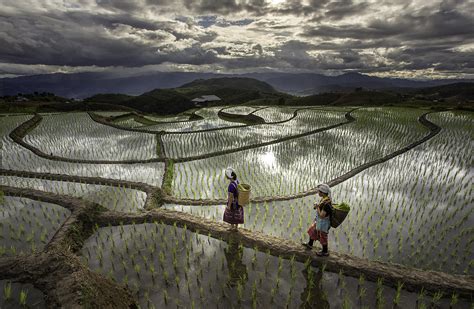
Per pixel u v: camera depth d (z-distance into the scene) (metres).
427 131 23.28
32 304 4.02
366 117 32.47
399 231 7.76
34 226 7.75
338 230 7.92
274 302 5.09
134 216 8.12
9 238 7.14
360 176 12.75
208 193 11.73
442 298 5.22
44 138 23.22
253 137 23.41
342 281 5.62
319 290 5.41
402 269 5.80
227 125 31.36
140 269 5.95
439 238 7.29
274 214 9.11
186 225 7.70
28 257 4.76
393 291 5.38
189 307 4.93
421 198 10.01
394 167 13.86
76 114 38.69
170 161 16.09
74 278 4.11
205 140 22.50
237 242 6.93
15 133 23.61
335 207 5.86
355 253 6.84
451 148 17.16
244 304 5.03
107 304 4.07
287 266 6.11
